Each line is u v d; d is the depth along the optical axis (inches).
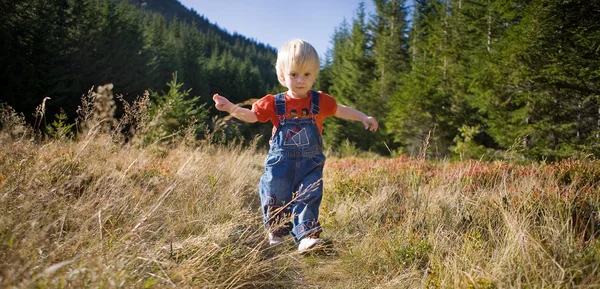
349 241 121.6
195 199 127.0
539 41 425.7
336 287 94.1
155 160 175.3
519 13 492.1
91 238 81.7
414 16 1471.5
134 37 1562.5
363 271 101.1
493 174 187.6
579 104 484.4
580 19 402.0
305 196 112.8
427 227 125.7
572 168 204.2
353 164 265.1
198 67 2421.3
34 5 1023.0
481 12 698.2
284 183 114.7
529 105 494.6
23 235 72.4
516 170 200.2
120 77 1325.0
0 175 94.6
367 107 1165.1
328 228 139.0
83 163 127.5
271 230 104.8
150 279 67.7
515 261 83.2
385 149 1059.9
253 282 89.0
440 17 987.9
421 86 749.3
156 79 1822.1
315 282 96.8
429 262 97.0
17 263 60.0
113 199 102.0
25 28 937.5
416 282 91.9
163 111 170.6
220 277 86.2
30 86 888.9
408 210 134.3
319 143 118.5
